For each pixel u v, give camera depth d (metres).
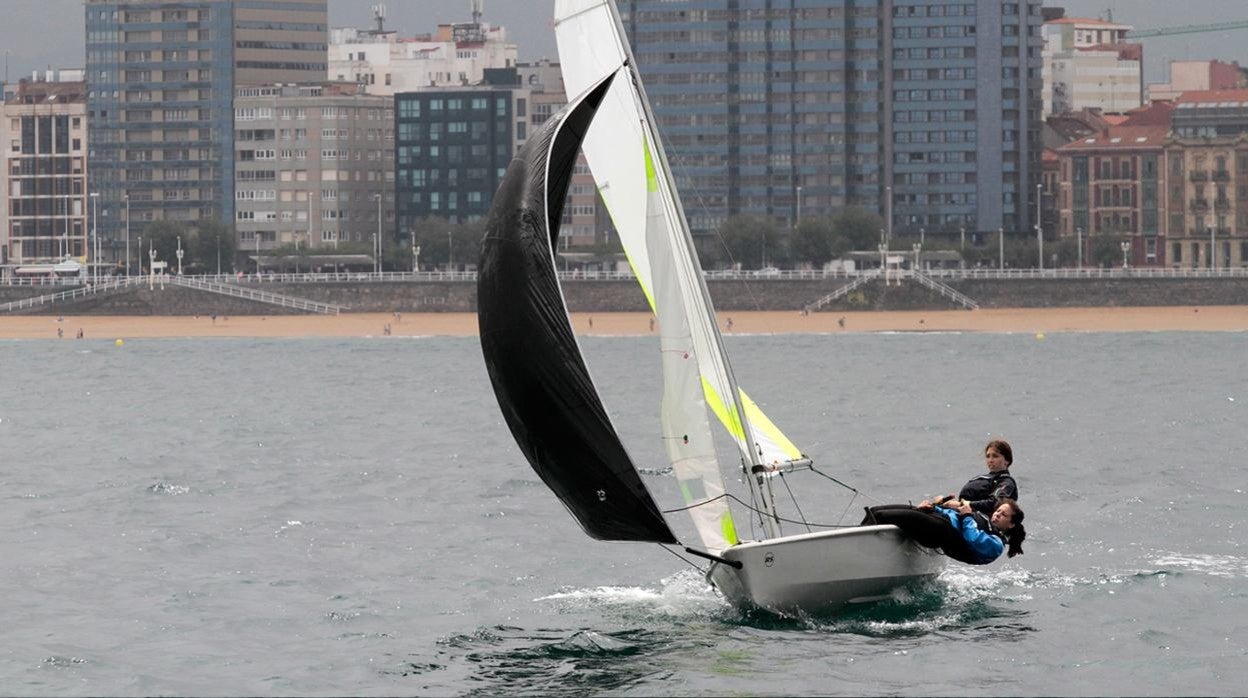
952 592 108.94
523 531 143.00
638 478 93.00
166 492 177.75
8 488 183.75
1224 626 101.06
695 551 95.31
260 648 101.38
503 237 92.94
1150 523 139.12
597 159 101.94
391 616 109.00
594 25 102.06
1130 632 99.50
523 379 92.81
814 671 91.38
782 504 153.75
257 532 146.12
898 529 98.00
